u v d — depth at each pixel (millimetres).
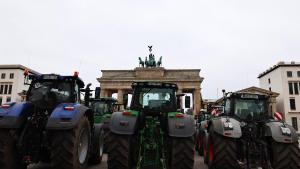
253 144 6891
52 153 5676
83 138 6719
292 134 6387
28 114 6324
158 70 54688
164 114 6992
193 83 54250
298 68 62250
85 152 6730
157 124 6805
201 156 12125
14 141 5855
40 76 7293
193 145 6070
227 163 6629
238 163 6691
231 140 6727
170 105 7355
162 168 6316
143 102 7402
